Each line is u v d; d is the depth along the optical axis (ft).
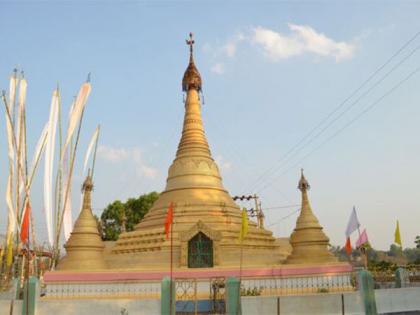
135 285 113.60
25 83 157.28
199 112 169.89
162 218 143.02
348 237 128.88
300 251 126.31
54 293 112.16
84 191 136.26
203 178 151.33
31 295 97.55
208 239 124.98
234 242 130.11
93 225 131.03
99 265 125.70
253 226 148.97
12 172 146.41
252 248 136.05
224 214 140.97
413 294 108.68
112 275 114.62
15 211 143.95
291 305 93.86
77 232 128.36
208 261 123.03
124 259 131.23
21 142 150.41
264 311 92.53
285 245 168.14
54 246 158.92
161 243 129.90
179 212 139.54
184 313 96.37
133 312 94.99
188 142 160.76
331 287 110.83
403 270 134.82
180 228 132.87
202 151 159.02
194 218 136.87
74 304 97.14
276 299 93.40
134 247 136.77
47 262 207.72
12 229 142.72
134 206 273.13
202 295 107.65
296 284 111.75
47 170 162.30
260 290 107.96
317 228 128.67
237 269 114.21
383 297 104.53
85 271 115.14
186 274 114.21
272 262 131.85
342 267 113.50
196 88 173.68
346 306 96.89
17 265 159.74
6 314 94.94
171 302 91.50
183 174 152.15
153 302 95.35
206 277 112.57
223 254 126.93
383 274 139.54
